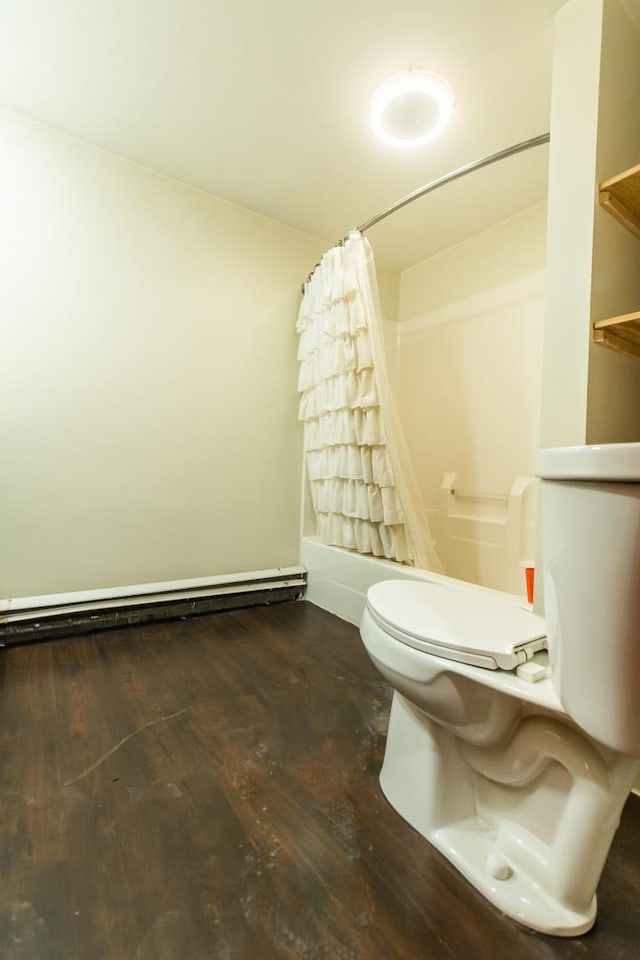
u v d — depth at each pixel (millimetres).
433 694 747
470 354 2277
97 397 1742
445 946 628
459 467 2318
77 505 1713
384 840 806
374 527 1847
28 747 1032
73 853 753
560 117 1157
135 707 1217
